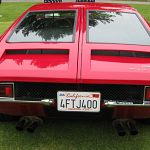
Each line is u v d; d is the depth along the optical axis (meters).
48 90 3.03
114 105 2.97
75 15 3.83
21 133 3.73
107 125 3.88
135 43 3.43
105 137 3.62
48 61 3.15
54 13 3.91
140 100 3.00
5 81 3.03
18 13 17.16
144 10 19.97
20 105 3.08
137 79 2.95
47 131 3.74
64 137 3.61
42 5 4.34
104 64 3.09
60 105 3.01
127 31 3.59
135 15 3.92
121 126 3.09
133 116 3.15
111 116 3.10
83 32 3.51
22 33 3.61
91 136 3.63
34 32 3.60
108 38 3.46
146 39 3.50
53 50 3.29
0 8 19.36
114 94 3.01
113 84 2.95
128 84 2.95
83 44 3.33
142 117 3.19
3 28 10.96
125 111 3.05
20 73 3.03
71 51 3.23
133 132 3.08
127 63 3.13
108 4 4.32
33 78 2.98
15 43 3.46
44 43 3.39
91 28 3.58
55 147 3.41
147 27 3.71
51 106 3.04
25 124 3.16
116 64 3.10
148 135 3.71
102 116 3.09
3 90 3.06
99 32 3.53
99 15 3.84
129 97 3.01
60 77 2.96
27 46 3.37
